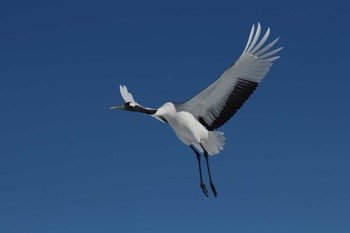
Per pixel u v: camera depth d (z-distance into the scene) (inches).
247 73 613.9
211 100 629.0
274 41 593.6
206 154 631.2
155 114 618.8
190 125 617.0
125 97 667.4
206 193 643.5
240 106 623.2
